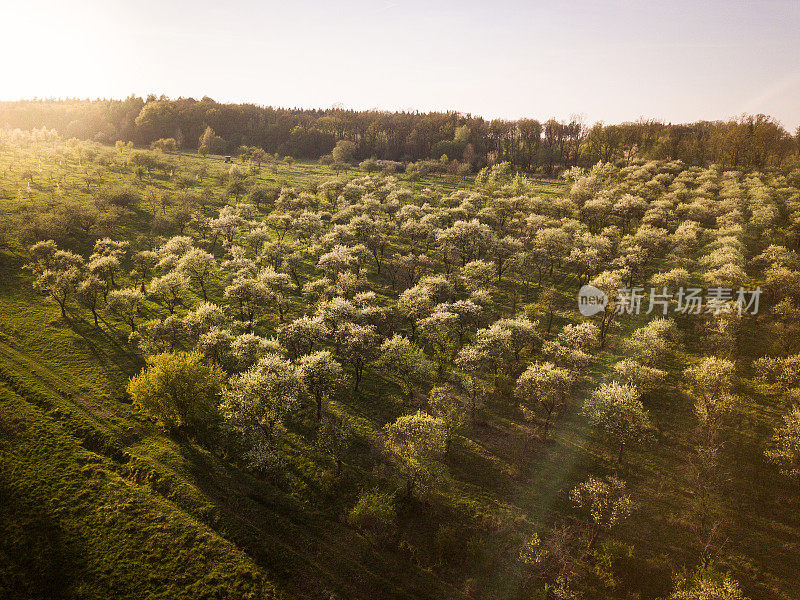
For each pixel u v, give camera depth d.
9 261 86.00
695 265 90.00
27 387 54.41
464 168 195.12
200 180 164.38
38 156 171.62
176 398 49.56
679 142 182.88
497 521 42.16
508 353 63.69
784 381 53.88
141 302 79.88
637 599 35.12
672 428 52.34
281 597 35.16
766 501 42.59
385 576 37.50
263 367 51.81
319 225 112.81
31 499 40.31
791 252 81.00
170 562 36.94
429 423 45.41
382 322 73.62
